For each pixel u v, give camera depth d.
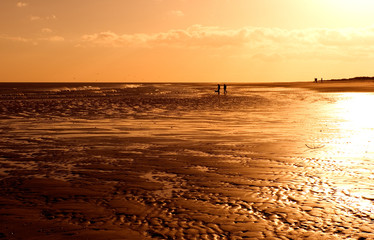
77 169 10.80
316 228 6.47
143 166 11.12
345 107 34.19
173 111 31.02
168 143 15.17
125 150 13.70
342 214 7.12
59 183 9.34
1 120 23.45
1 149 13.91
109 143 15.21
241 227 6.54
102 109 32.12
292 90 82.44
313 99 47.72
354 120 23.30
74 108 32.69
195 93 70.50
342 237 6.10
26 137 16.72
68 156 12.64
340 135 16.95
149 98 50.06
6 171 10.58
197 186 9.02
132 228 6.52
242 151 13.34
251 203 7.76
